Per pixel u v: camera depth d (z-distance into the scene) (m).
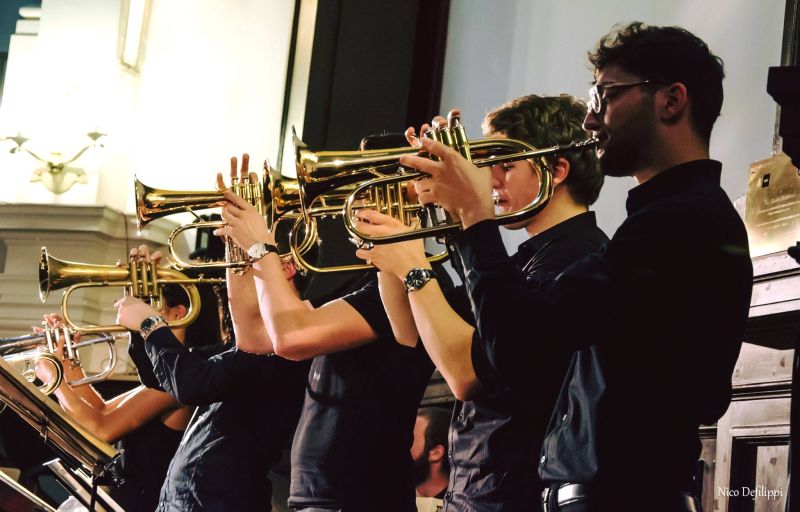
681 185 3.96
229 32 12.91
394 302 5.16
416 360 5.50
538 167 4.50
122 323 6.93
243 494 6.12
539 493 4.46
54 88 13.25
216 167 12.66
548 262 4.79
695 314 3.73
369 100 11.26
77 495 5.61
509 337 3.71
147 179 13.05
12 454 9.30
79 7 13.39
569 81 8.94
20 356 7.84
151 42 13.39
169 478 6.30
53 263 7.48
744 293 3.85
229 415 6.24
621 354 3.73
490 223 3.95
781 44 6.62
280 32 12.21
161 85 13.23
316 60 11.52
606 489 3.67
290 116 11.77
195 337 8.09
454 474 4.75
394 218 4.91
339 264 10.49
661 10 7.91
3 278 12.49
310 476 5.39
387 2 11.38
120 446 7.49
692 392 3.74
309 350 5.43
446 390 8.74
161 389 7.30
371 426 5.39
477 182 4.00
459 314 5.15
